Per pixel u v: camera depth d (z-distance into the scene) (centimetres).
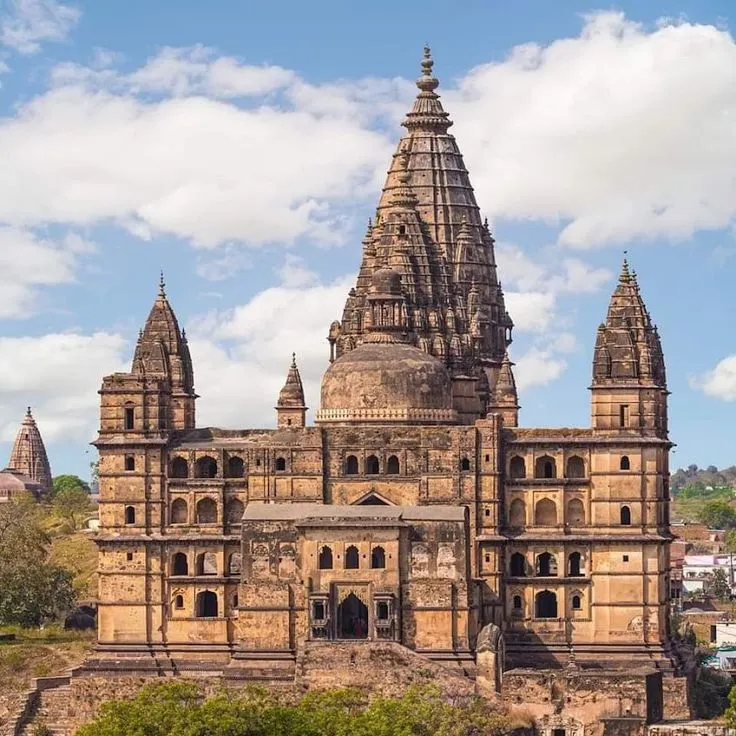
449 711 19250
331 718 18075
